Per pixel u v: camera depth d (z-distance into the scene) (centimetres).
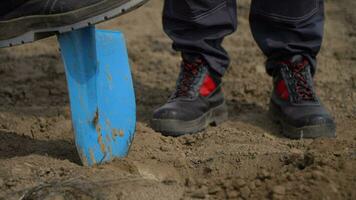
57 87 728
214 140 575
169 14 584
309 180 456
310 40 594
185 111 588
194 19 573
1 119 619
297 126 583
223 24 582
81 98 493
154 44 893
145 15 1012
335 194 442
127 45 880
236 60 827
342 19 976
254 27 604
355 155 499
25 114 639
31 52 844
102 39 518
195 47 587
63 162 502
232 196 452
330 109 666
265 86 736
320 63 809
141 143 559
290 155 517
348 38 912
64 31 482
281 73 609
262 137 584
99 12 475
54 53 843
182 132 587
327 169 470
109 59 519
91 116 498
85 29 495
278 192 445
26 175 481
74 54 491
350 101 690
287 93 604
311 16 584
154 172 505
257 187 460
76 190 446
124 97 523
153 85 742
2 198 454
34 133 582
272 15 582
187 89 599
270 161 514
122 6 473
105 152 506
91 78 499
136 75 774
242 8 1027
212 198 455
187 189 467
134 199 443
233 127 619
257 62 820
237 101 694
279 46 592
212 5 571
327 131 579
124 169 498
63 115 638
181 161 521
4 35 493
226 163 516
